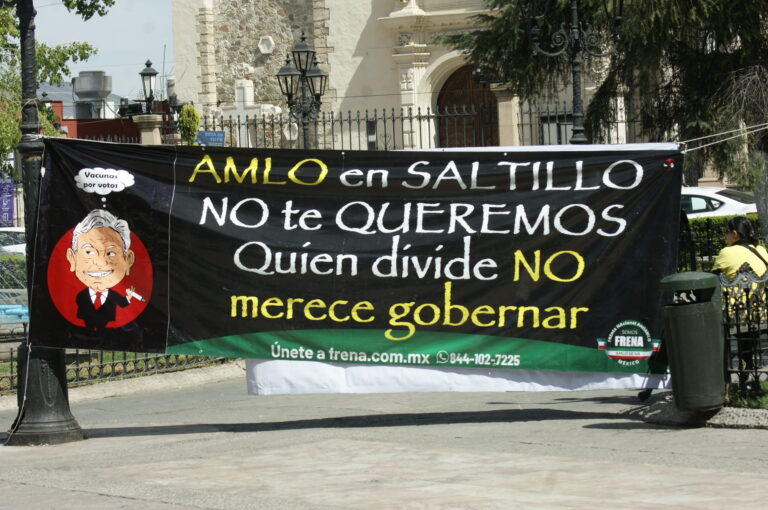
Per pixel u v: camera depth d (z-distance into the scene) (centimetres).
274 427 1054
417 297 969
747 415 879
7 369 1526
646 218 953
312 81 2248
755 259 995
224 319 973
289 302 973
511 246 964
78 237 968
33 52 975
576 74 1703
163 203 971
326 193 973
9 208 2748
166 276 970
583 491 682
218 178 974
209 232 971
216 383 1534
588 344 958
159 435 1023
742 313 934
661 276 949
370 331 970
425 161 970
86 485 764
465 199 968
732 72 2141
